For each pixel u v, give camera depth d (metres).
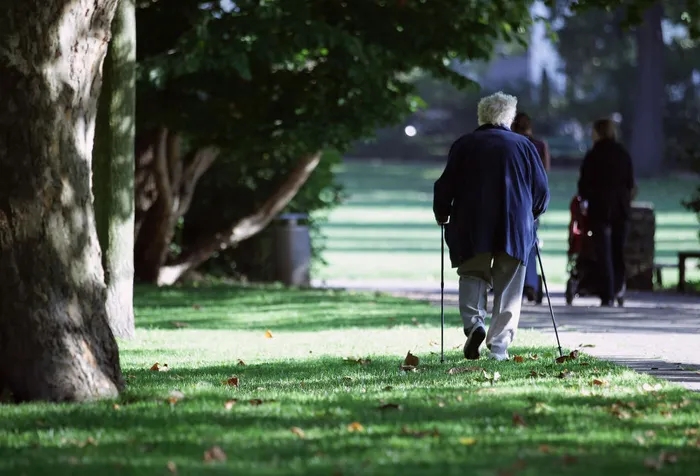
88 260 10.51
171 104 22.30
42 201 10.24
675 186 78.19
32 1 10.09
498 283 12.91
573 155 95.12
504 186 12.62
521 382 11.27
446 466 7.49
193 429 8.82
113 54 16.09
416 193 74.44
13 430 8.99
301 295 23.19
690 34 22.80
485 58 22.23
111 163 16.22
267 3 20.25
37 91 10.18
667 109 92.81
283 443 8.28
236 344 15.66
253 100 22.59
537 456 7.83
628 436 8.57
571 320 18.41
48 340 10.23
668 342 15.34
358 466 7.48
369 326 17.89
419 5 21.88
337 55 21.16
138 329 17.64
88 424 9.12
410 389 10.85
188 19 21.23
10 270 10.20
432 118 109.25
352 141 23.56
